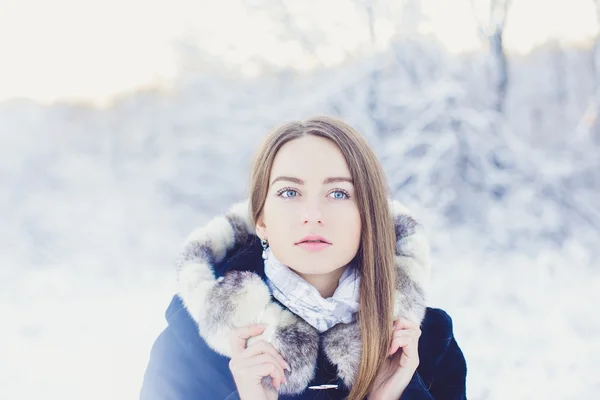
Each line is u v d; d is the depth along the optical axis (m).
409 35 6.65
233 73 7.14
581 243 5.75
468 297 4.74
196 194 7.14
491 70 6.82
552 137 6.83
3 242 6.63
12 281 5.73
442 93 6.36
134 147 7.55
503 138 6.42
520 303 4.56
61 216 6.96
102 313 4.72
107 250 6.40
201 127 7.19
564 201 6.13
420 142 6.37
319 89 6.75
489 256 5.64
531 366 3.60
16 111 8.16
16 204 7.20
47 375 3.61
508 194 6.25
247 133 6.97
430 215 6.08
